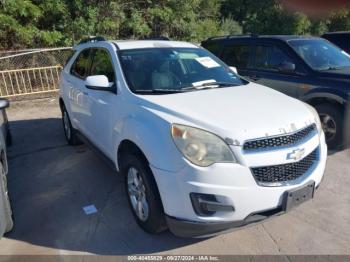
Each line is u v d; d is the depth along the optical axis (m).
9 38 10.92
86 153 5.50
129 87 3.59
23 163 5.20
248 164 2.71
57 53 10.86
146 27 13.16
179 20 14.43
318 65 5.45
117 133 3.54
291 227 3.41
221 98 3.36
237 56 6.45
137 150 3.21
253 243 3.19
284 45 5.75
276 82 5.66
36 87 10.12
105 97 3.91
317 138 3.22
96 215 3.71
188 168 2.71
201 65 4.16
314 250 3.08
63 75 5.61
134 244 3.22
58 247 3.21
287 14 19.75
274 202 2.83
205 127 2.79
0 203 3.05
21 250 3.17
